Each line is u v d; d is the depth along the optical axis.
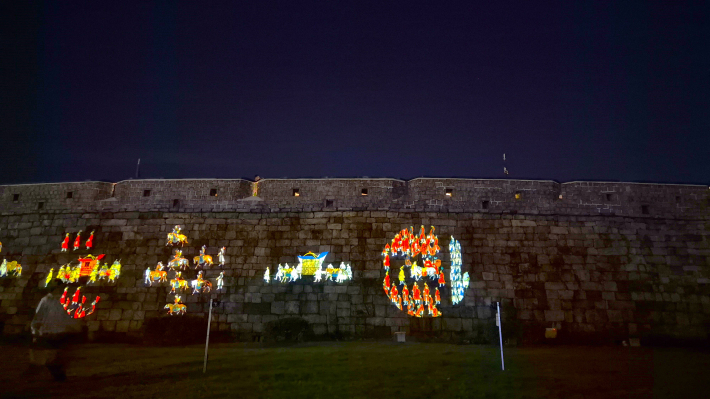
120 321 21.11
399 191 23.36
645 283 21.58
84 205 23.55
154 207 23.25
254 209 22.98
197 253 22.22
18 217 23.70
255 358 14.62
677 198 23.25
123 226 22.98
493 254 21.98
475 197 23.03
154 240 22.61
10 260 22.83
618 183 23.36
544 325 20.72
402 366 12.99
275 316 20.94
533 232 22.39
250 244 22.30
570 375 11.77
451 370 12.38
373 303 21.05
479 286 21.38
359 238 22.17
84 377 11.53
